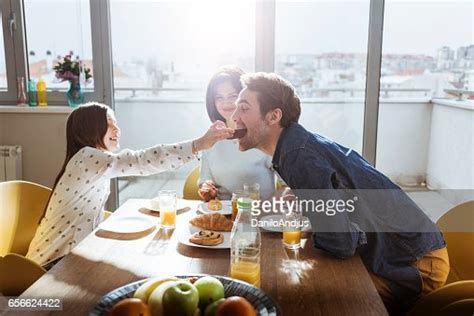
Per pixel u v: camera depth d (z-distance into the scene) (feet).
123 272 4.27
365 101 9.87
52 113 9.78
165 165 5.83
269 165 7.02
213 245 4.82
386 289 4.75
